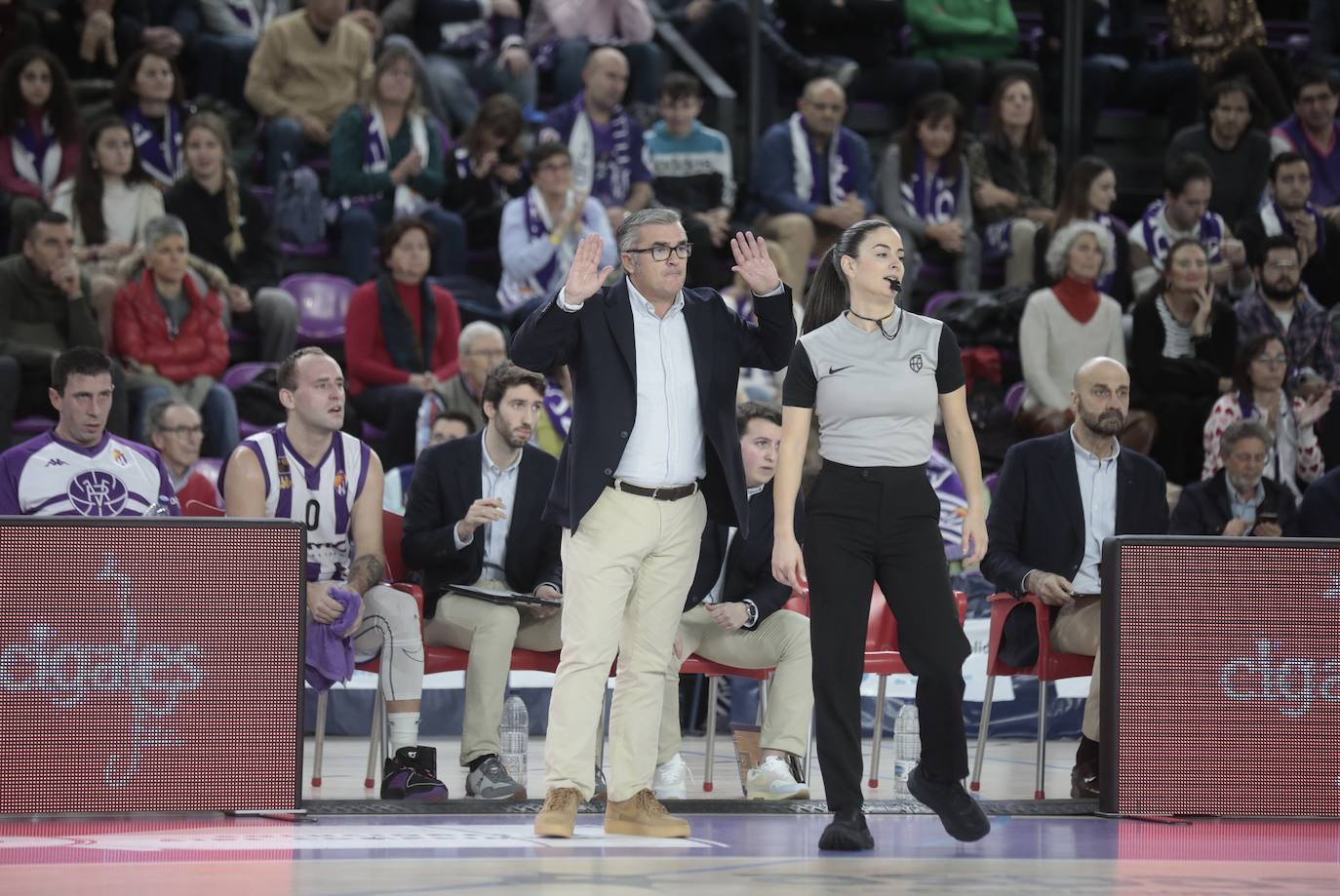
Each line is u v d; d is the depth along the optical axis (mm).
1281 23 41750
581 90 35500
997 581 19391
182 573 14875
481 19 36469
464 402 27859
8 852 12945
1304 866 12977
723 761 22625
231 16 34656
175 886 11258
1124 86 37906
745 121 36625
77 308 26953
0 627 14500
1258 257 31844
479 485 19297
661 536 14867
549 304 14531
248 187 30750
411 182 31750
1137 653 15977
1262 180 35000
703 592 19047
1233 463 24203
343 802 16219
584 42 35875
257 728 15070
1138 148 38500
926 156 33719
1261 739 16016
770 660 18922
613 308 14875
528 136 33875
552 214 30781
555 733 14773
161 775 14836
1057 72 36531
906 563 14039
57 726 14617
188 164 29828
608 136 32969
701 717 26547
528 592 19422
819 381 14188
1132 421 29312
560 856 13180
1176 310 30453
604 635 14750
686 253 14852
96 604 14695
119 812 14750
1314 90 35562
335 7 33000
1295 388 29125
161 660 14844
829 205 33469
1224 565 16016
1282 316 31516
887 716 25844
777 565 14117
